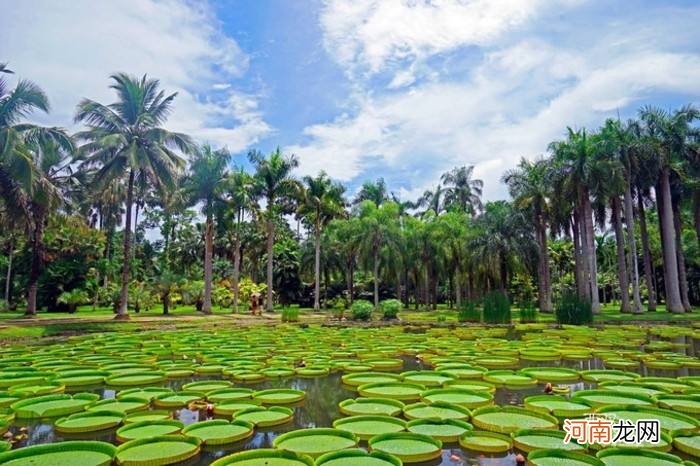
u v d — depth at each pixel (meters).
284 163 35.81
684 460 5.40
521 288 48.03
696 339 17.12
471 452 5.73
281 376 10.23
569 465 5.07
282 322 26.12
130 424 6.49
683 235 45.94
